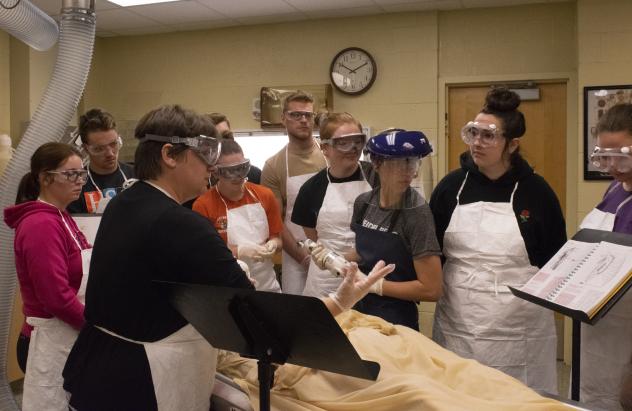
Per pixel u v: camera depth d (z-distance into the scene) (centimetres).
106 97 579
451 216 223
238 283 138
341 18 514
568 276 172
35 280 210
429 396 140
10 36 494
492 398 151
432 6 484
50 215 217
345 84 513
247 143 532
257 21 525
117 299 139
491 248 213
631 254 161
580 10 443
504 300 212
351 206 258
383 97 508
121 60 575
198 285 126
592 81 442
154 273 138
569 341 458
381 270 149
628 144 177
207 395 154
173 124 142
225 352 188
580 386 202
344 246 258
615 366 189
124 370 140
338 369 126
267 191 282
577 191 463
